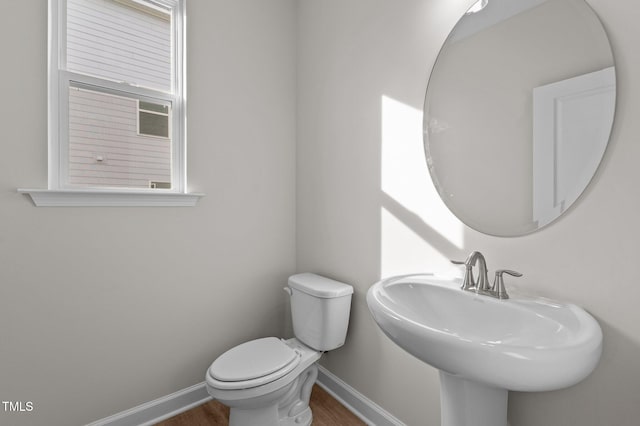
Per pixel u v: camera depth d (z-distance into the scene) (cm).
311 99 203
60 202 139
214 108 183
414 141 143
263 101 202
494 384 71
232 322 192
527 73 107
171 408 170
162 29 173
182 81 175
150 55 169
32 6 134
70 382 144
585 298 95
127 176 162
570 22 98
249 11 196
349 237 176
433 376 136
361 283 169
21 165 133
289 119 215
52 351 140
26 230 134
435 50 135
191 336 178
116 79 160
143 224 161
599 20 92
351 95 174
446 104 130
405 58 146
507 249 113
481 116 119
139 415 161
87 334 148
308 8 205
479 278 108
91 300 149
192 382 178
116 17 160
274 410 148
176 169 175
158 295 167
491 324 102
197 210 178
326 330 164
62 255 142
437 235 135
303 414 165
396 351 152
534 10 106
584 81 95
